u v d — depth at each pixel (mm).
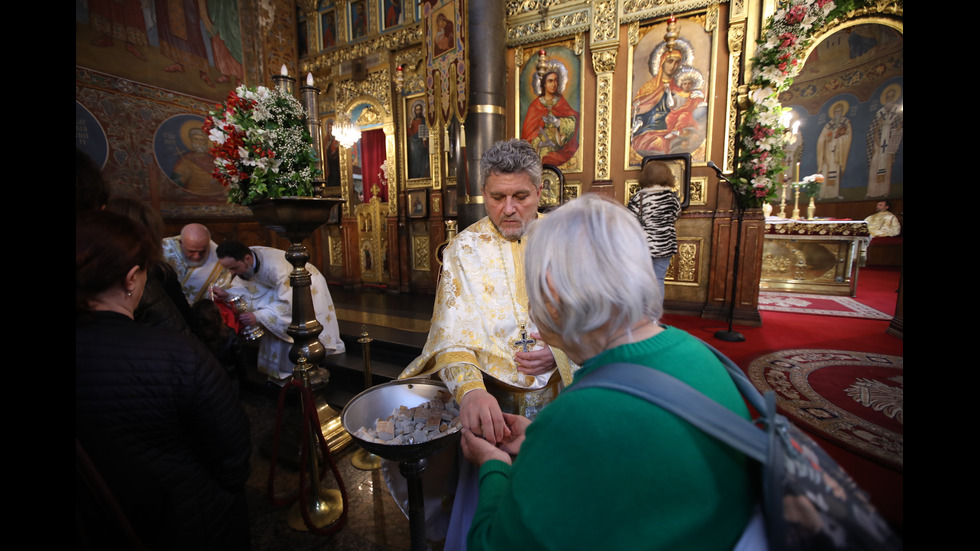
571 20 5160
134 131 4848
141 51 4871
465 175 4641
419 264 6453
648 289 571
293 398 3117
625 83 5059
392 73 6242
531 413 1313
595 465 483
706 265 4922
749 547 494
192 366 913
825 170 9539
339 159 6855
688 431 483
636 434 479
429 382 1398
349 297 6016
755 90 4297
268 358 3230
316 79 6887
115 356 831
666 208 3508
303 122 2004
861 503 431
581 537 479
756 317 4508
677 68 4828
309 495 1981
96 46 4512
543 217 659
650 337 589
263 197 1860
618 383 510
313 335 2023
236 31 5879
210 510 993
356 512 1987
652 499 471
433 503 1466
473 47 4402
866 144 8898
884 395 2754
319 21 6711
